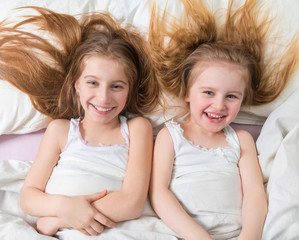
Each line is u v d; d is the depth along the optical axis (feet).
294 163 3.07
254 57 3.44
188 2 3.44
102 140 3.38
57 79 3.49
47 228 3.01
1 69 3.39
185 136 3.41
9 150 3.65
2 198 3.31
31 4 3.53
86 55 3.20
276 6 3.44
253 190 3.20
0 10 3.54
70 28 3.44
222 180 3.21
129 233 2.89
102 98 3.13
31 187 3.18
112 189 3.11
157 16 3.44
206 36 3.47
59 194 3.07
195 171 3.25
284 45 3.45
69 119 3.64
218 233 3.07
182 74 3.42
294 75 3.49
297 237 2.84
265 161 3.31
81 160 3.23
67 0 3.55
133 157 3.26
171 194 3.14
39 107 3.49
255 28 3.44
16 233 2.86
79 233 2.93
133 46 3.42
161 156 3.30
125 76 3.22
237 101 3.23
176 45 3.48
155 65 3.50
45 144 3.33
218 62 3.23
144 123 3.45
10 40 3.39
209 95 3.22
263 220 3.04
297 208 2.90
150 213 3.19
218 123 3.28
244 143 3.44
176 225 2.98
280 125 3.43
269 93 3.53
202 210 3.09
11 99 3.43
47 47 3.42
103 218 2.90
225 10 3.48
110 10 3.59
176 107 3.57
